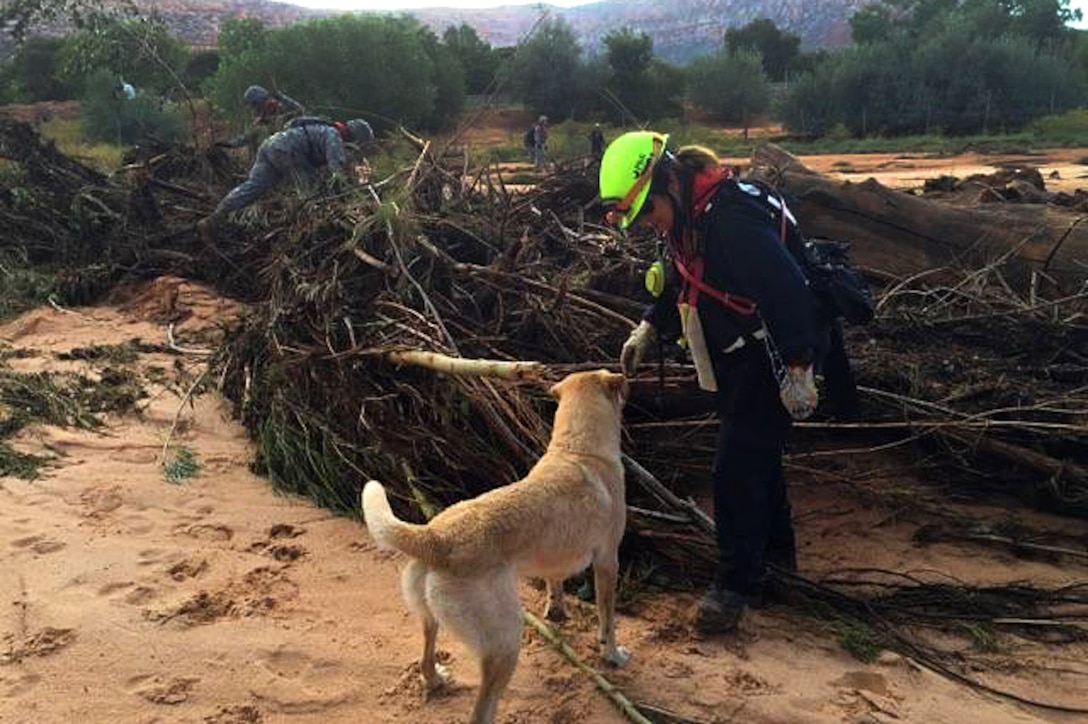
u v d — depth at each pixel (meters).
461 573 2.71
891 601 3.83
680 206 3.31
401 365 4.59
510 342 5.21
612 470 3.29
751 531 3.54
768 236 3.21
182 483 4.75
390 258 5.68
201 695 3.07
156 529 4.24
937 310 5.96
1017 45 48.94
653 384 4.81
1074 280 6.23
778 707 3.11
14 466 4.80
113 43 12.27
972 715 3.13
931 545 4.43
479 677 3.22
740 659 3.42
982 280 6.22
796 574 3.92
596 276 6.03
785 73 70.00
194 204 9.79
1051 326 5.58
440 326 4.75
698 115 57.72
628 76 52.88
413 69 37.06
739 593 3.59
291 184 8.56
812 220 7.03
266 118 10.30
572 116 41.28
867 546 4.40
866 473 4.92
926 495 4.83
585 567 3.17
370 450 4.46
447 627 2.73
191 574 3.84
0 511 4.33
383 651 3.36
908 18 87.75
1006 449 4.70
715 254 3.26
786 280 3.16
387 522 2.73
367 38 36.25
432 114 40.84
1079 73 51.75
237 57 36.03
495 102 16.50
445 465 4.43
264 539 4.20
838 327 3.83
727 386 3.46
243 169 10.74
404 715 3.02
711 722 3.03
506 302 5.62
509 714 3.04
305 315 5.54
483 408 4.27
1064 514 4.68
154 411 5.67
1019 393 5.01
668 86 57.25
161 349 6.88
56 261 9.19
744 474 3.48
